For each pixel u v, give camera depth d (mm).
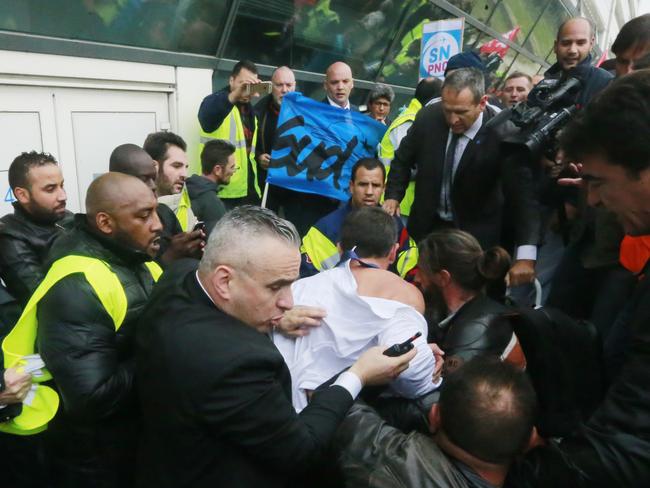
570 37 2811
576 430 992
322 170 3764
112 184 1485
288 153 3736
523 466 1043
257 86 3889
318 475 1271
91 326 1396
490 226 2682
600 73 2406
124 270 1532
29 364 1499
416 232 2865
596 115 917
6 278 2174
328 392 1246
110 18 3738
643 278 966
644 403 875
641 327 918
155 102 4305
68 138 3637
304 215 3945
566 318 1214
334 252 2754
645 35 1838
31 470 1724
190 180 3070
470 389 1034
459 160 2619
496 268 1647
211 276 1154
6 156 3287
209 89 4719
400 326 1424
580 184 1733
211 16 4590
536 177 2316
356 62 7496
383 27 7590
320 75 6676
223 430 1072
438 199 2764
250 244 1100
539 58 14930
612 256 1587
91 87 3725
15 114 3307
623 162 896
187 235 1884
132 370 1456
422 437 1141
